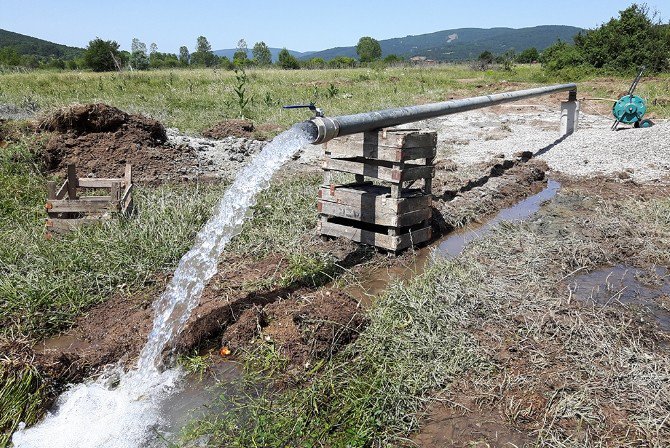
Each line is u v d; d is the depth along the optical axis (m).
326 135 4.50
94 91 16.78
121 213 5.56
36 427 3.21
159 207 6.09
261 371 3.65
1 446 3.03
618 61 25.22
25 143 8.02
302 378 3.53
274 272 4.91
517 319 4.15
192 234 5.56
